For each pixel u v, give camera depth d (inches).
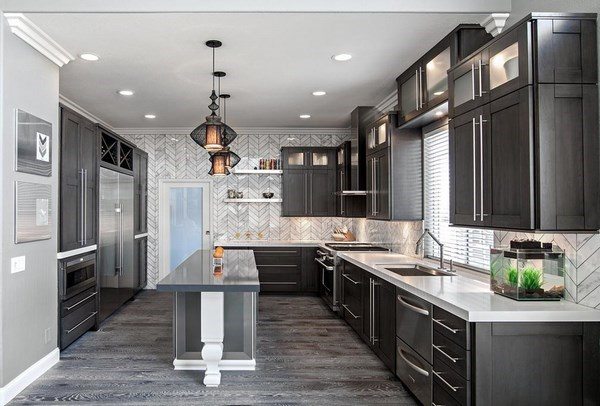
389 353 145.6
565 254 102.0
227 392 133.8
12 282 129.6
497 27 127.3
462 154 116.6
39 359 146.4
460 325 94.8
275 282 287.6
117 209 231.3
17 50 131.8
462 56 135.6
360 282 181.9
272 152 309.6
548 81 91.4
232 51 157.5
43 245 148.0
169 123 287.6
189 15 128.1
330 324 214.8
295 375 148.0
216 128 154.6
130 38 145.3
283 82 195.3
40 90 145.0
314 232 312.8
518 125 94.3
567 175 91.4
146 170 298.2
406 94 178.2
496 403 90.3
